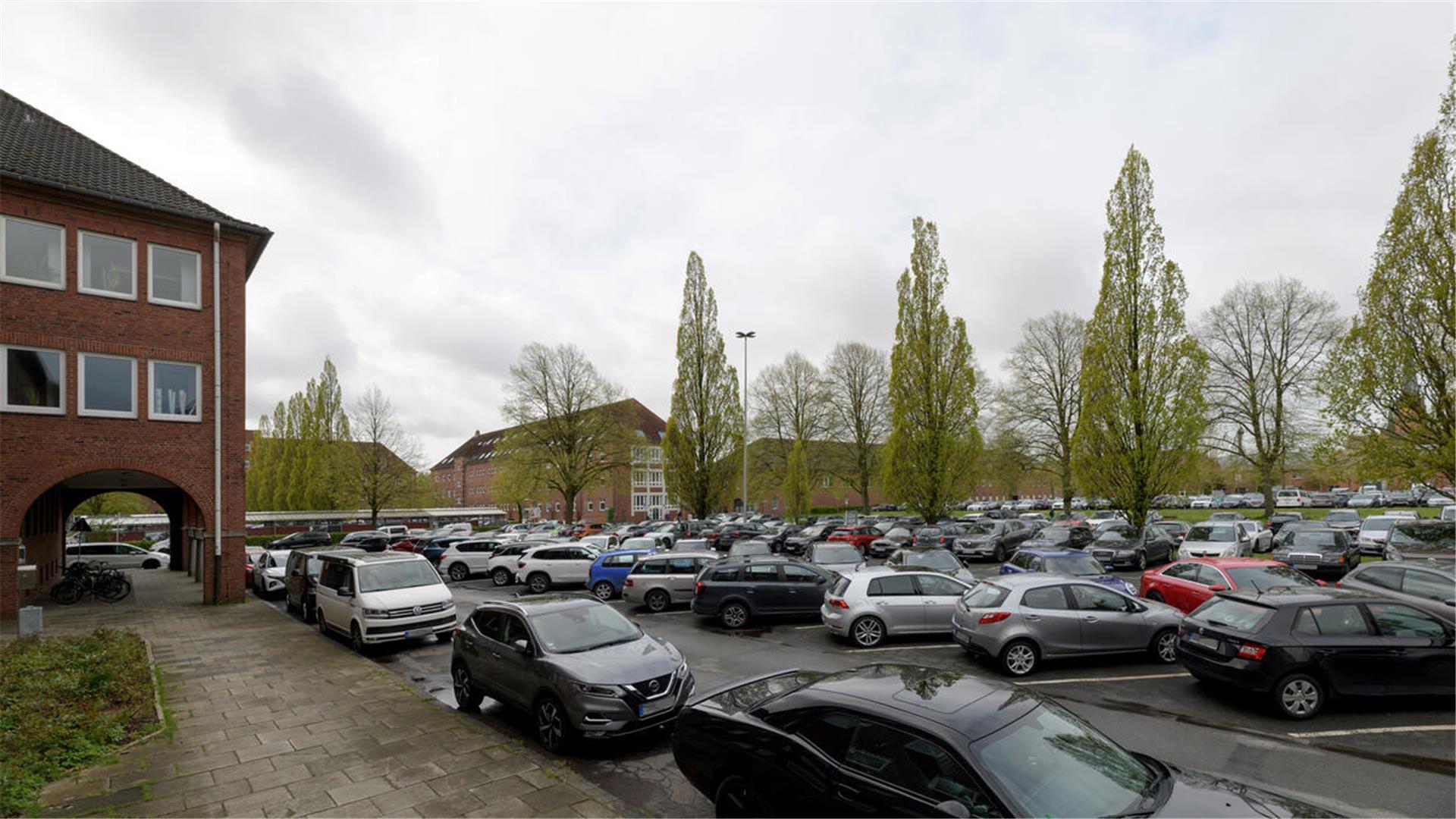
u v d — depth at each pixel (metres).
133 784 6.25
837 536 30.20
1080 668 10.44
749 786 4.64
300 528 48.31
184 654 12.37
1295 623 8.05
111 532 47.03
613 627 8.42
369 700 9.14
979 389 49.75
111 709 8.26
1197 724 7.84
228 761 6.83
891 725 4.11
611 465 47.78
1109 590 10.69
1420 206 16.72
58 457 16.53
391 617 12.62
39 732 6.99
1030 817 3.49
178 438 18.25
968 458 40.44
